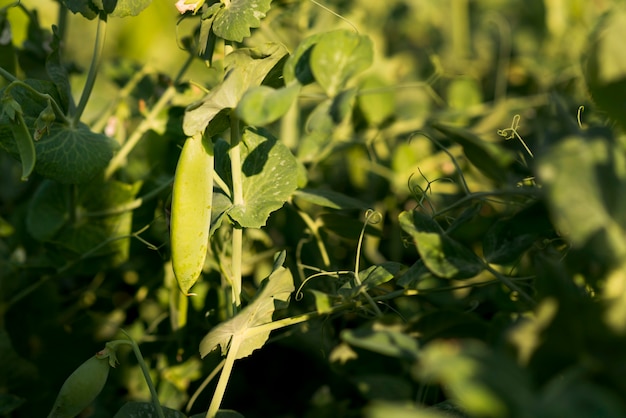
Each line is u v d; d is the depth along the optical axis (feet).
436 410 1.77
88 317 2.46
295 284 2.41
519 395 1.36
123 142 2.55
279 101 1.68
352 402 2.34
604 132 1.55
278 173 1.95
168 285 2.33
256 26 1.87
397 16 3.79
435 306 2.23
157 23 3.40
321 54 1.83
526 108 2.93
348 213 2.36
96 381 1.88
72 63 2.64
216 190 2.01
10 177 2.73
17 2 2.18
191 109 1.81
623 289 1.57
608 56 1.61
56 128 2.05
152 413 1.93
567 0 3.10
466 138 1.76
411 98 3.37
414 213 1.83
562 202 1.49
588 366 1.45
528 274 2.05
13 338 2.40
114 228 2.34
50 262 2.38
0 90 1.98
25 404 2.24
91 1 2.04
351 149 2.82
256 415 2.46
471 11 3.95
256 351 2.52
